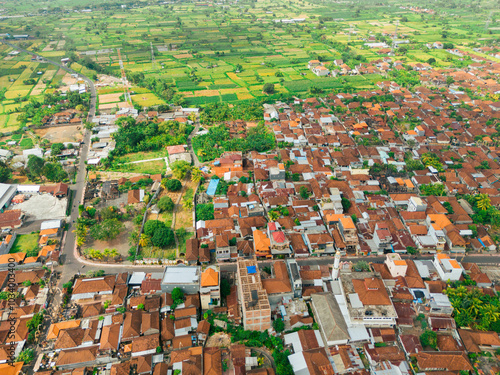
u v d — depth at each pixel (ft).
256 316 402.93
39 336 417.28
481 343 396.37
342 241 532.32
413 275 467.52
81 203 652.48
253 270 453.99
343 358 378.12
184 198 654.94
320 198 620.90
